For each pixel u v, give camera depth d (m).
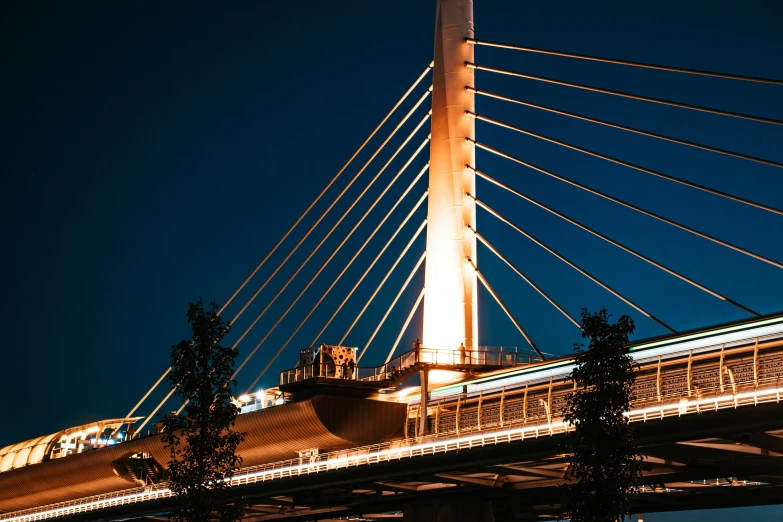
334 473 61.41
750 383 43.69
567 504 34.69
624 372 35.28
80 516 87.12
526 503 64.50
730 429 41.41
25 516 96.31
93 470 91.25
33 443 103.44
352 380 67.38
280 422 69.56
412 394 71.06
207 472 39.47
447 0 82.38
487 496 62.31
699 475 51.25
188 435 40.09
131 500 79.75
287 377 70.81
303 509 73.31
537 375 59.19
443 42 81.38
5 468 104.62
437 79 80.81
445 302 75.44
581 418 34.97
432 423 65.75
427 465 55.38
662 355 49.56
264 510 74.88
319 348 69.50
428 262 77.25
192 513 39.16
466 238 76.94
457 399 64.69
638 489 55.31
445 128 79.38
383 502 66.69
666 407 43.62
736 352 45.84
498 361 71.88
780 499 55.53
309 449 69.94
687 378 47.38
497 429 52.06
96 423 100.12
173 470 39.59
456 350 70.62
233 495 69.75
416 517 64.50
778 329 45.47
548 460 50.84
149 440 84.12
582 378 35.72
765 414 39.94
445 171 78.38
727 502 58.66
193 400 40.06
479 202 76.75
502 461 51.19
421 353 68.44
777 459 46.38
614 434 34.50
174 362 40.38
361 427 67.31
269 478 66.56
